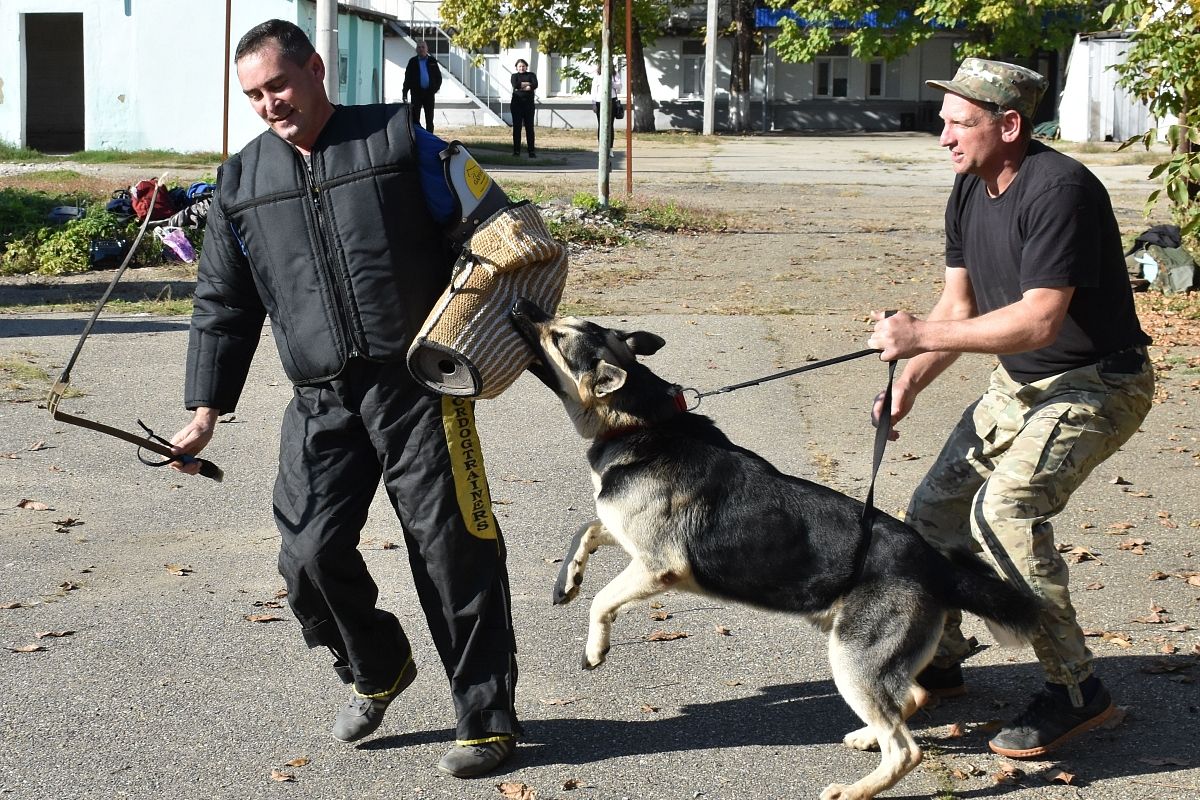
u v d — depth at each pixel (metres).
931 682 4.21
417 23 38.28
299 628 4.79
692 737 3.96
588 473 6.79
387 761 3.79
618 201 16.91
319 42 15.01
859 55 36.00
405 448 3.58
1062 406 3.71
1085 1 33.41
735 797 3.60
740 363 9.13
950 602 3.56
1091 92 32.50
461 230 3.56
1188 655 4.50
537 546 5.68
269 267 3.58
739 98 39.47
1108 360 3.74
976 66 3.67
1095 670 4.40
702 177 23.28
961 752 3.88
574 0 34.31
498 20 34.84
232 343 3.78
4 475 6.59
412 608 4.98
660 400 3.88
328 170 3.49
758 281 12.63
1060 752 3.86
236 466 6.86
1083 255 3.53
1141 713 4.09
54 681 4.28
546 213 15.89
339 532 3.59
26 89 28.47
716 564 3.72
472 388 3.52
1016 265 3.71
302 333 3.56
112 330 10.32
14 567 5.34
